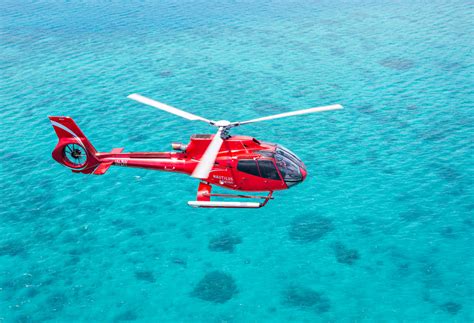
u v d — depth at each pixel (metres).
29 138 63.22
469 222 46.66
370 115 67.56
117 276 42.47
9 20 110.56
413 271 41.72
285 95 74.44
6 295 40.47
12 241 46.19
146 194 53.03
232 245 45.72
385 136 62.03
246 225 48.22
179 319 38.38
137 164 34.38
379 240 45.25
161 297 40.41
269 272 42.50
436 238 45.00
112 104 72.56
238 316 38.44
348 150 59.31
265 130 64.50
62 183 54.59
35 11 116.81
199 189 32.97
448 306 38.38
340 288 40.53
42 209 50.47
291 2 120.12
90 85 78.88
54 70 84.69
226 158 31.70
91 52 92.38
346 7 114.81
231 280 41.84
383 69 82.12
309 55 89.00
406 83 76.81
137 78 81.38
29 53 92.06
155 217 49.53
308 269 42.59
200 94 75.50
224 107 71.25
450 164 55.44
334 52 89.88
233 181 32.06
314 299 39.66
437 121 65.12
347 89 75.62
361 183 53.09
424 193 50.91
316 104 71.25
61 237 46.75
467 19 102.94
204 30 102.81
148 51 92.62
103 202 51.69
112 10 116.94
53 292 40.88
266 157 31.27
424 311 38.03
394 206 49.34
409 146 59.47
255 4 119.25
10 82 80.00
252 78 80.62
